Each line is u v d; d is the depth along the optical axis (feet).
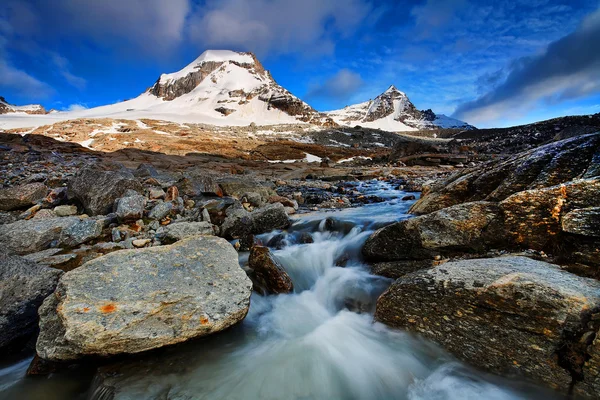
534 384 8.77
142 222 23.13
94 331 9.29
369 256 18.53
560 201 13.37
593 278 10.34
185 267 12.74
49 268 13.01
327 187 53.98
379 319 12.46
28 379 10.03
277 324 13.71
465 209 15.97
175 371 10.12
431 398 9.55
